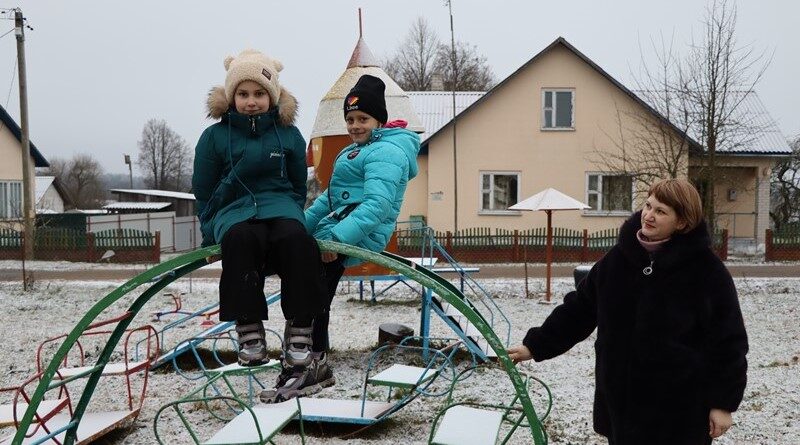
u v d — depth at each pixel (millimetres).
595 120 24359
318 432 5461
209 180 4082
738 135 24016
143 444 5262
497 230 23094
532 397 6344
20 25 24312
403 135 4824
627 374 3000
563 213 24391
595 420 3205
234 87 3967
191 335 9875
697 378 2902
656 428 2934
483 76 49750
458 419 4047
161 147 79062
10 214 29594
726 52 21719
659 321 2932
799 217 31047
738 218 26406
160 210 43344
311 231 4988
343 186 4801
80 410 4734
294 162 4145
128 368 5824
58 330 10250
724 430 2855
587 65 24234
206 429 5574
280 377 4262
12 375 7664
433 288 3781
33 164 30750
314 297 3719
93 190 69125
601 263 3213
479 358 7902
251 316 3592
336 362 7973
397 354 8250
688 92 22219
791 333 9789
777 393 6281
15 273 19703
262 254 3768
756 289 14570
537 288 14961
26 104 24516
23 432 3922
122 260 23750
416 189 25422
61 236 24078
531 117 24500
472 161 24672
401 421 5715
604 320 3100
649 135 23844
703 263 2936
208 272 19641
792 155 26406
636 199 23828
